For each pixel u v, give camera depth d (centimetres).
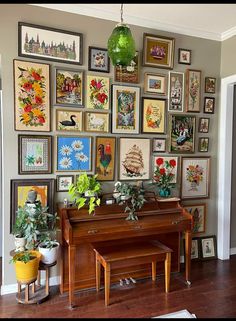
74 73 270
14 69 247
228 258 341
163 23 299
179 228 268
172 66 310
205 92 332
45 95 260
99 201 243
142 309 228
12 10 245
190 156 327
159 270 295
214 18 288
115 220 254
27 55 251
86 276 263
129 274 281
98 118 281
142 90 300
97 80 279
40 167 261
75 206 251
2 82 245
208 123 336
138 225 250
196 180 332
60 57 264
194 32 320
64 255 252
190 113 325
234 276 291
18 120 251
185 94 320
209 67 334
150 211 272
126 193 261
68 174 272
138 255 240
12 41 246
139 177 301
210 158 339
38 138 259
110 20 282
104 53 281
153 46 300
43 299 238
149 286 268
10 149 250
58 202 268
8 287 254
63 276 253
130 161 297
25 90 252
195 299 244
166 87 310
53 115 265
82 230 232
